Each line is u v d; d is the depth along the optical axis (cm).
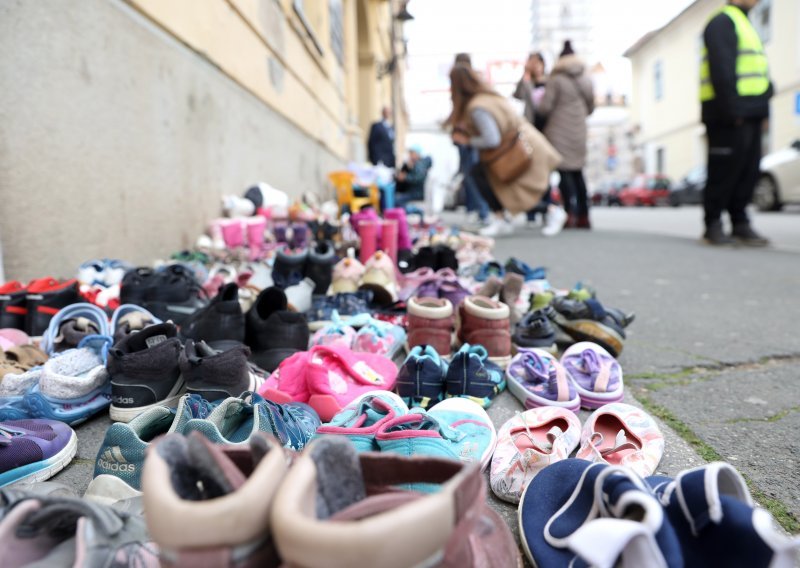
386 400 157
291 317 218
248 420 151
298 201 806
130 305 233
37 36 276
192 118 459
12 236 262
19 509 90
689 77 3109
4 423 159
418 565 71
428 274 354
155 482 73
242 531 70
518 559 105
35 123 275
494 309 223
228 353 173
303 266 335
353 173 786
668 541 92
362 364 200
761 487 139
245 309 280
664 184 2756
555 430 152
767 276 444
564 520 113
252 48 611
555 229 812
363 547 65
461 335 241
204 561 70
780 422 177
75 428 182
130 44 362
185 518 69
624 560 90
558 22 4494
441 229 726
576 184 880
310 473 79
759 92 560
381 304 306
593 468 113
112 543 95
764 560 86
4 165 257
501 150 667
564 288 403
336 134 1135
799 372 224
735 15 549
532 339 239
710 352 252
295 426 151
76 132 306
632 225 1069
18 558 92
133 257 367
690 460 153
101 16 329
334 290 327
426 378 186
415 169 1092
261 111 645
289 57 756
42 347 217
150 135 389
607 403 189
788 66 2242
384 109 1203
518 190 690
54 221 289
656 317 320
